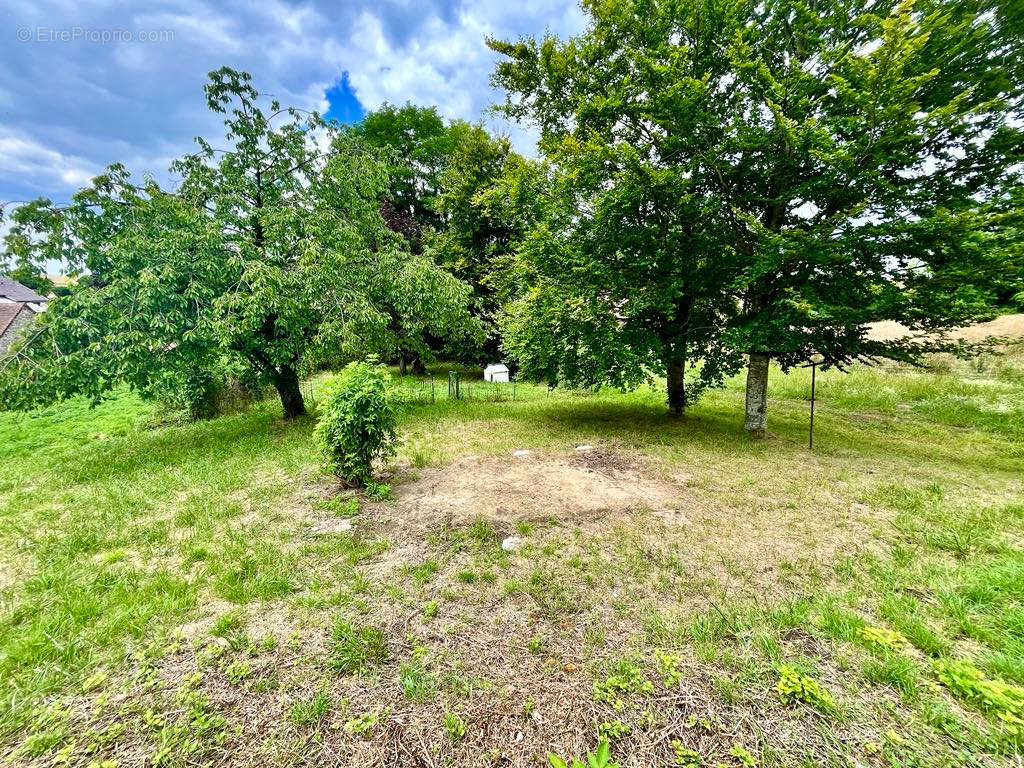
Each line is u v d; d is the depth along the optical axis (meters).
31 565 3.57
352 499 4.60
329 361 8.94
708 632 2.53
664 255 6.66
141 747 1.88
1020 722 1.79
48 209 7.17
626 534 3.86
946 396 9.73
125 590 3.09
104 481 5.68
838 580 3.08
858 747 1.79
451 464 5.99
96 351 6.45
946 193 5.39
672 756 1.79
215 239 7.52
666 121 6.17
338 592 3.04
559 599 2.92
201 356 7.57
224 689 2.20
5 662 2.38
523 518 4.23
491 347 16.59
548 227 7.87
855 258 5.59
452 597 2.97
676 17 6.32
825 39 5.74
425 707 2.07
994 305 5.43
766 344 6.24
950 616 2.59
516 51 8.21
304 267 7.80
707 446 6.75
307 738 1.92
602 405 10.63
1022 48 4.82
